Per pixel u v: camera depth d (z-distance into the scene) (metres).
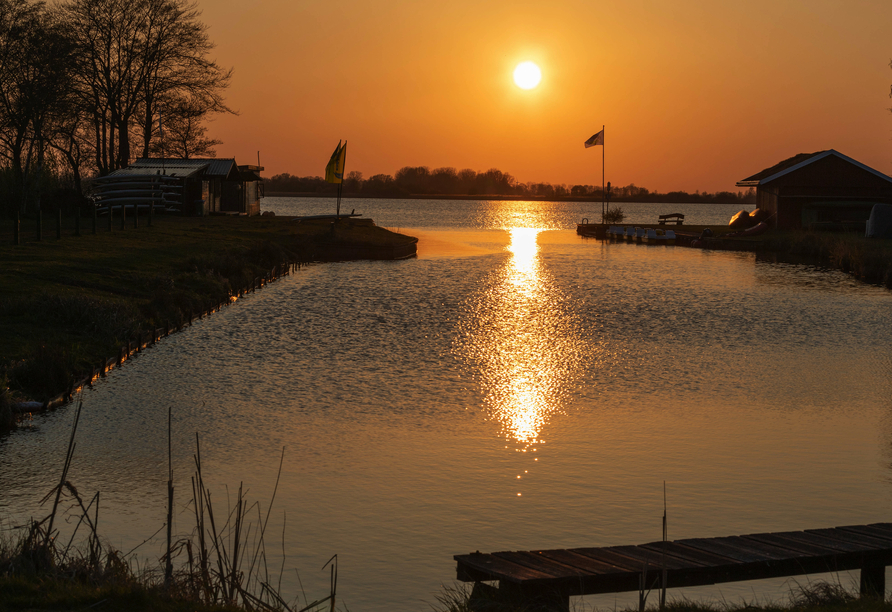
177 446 13.57
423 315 28.73
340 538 10.05
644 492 11.84
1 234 39.38
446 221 128.00
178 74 68.06
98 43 64.50
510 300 33.09
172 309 25.42
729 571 7.60
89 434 14.13
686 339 24.56
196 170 64.62
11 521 10.10
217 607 6.61
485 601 7.21
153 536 9.65
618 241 76.25
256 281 36.34
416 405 16.53
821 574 9.12
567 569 7.43
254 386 17.84
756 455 13.64
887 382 19.05
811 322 28.05
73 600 6.41
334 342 23.25
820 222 66.06
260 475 12.28
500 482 12.15
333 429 14.73
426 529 10.38
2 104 54.03
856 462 13.30
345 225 65.81
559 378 19.17
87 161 71.56
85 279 26.77
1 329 19.27
